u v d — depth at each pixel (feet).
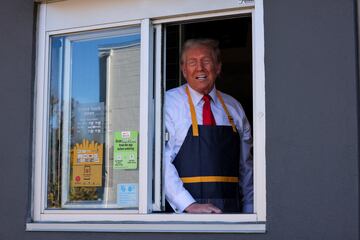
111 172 13.35
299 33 11.37
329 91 11.07
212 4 12.59
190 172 13.04
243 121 13.80
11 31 14.33
